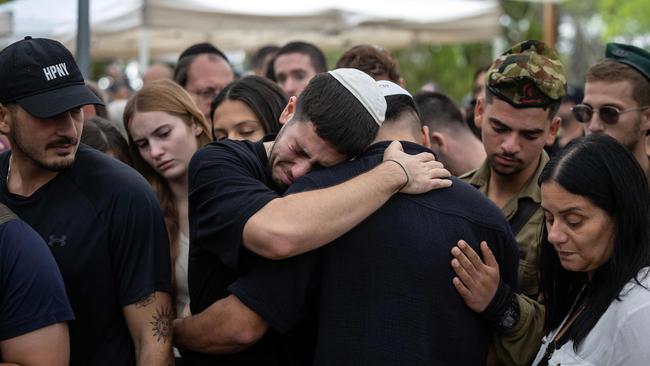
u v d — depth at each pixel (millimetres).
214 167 2531
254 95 3422
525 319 2570
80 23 5008
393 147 2492
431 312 2361
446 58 18578
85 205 2623
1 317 2342
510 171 3219
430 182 2441
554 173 2412
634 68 3668
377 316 2328
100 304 2619
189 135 3551
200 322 2527
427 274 2361
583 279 2566
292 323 2398
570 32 17781
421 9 8312
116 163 2729
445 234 2404
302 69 5363
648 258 2340
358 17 7812
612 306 2334
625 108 3652
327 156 2430
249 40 9906
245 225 2354
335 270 2375
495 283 2471
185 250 3490
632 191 2363
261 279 2387
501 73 3148
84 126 3428
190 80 5109
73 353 2609
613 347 2312
